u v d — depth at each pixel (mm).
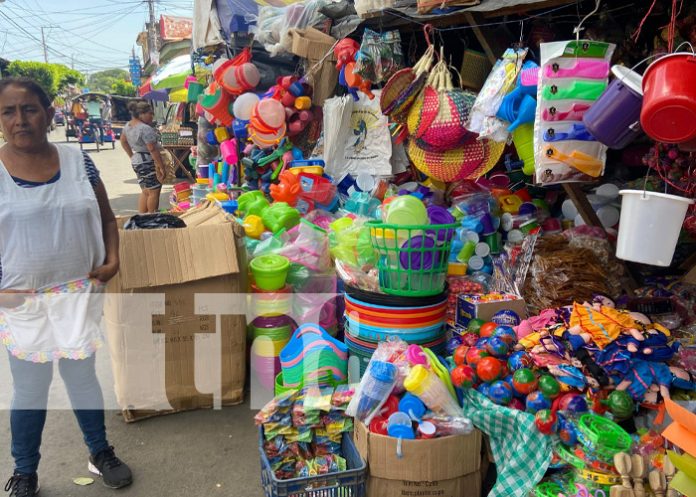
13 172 1972
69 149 2119
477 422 2205
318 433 2451
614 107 1852
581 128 2133
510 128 2406
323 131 4375
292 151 4828
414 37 3846
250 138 4816
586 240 2930
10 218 1954
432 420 2203
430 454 2133
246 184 5230
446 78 2883
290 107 4578
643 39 2834
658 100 1577
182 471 2602
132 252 2770
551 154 2156
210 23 6156
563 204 3480
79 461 2672
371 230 2531
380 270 2574
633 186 2955
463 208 3359
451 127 2830
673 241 1790
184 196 7695
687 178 2188
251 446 2795
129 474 2506
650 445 1947
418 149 3166
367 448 2178
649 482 1864
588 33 2920
